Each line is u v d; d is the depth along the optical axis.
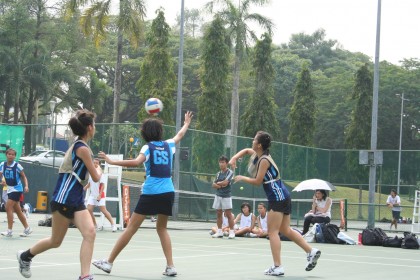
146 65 46.31
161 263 13.92
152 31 46.34
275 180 12.45
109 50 88.62
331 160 46.12
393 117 87.88
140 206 11.48
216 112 47.00
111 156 24.64
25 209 27.91
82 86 74.94
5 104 63.03
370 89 52.16
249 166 12.69
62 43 67.44
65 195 9.71
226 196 22.80
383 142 88.62
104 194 23.75
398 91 87.56
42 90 63.72
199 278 11.84
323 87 92.12
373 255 18.23
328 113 88.06
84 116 9.88
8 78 61.41
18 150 36.41
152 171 11.43
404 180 43.81
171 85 46.44
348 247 20.98
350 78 91.81
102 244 18.20
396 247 21.72
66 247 16.67
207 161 35.66
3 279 10.84
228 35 51.00
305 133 54.56
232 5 50.81
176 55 92.81
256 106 51.66
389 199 35.09
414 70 93.38
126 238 11.66
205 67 47.41
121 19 43.50
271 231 12.55
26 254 10.31
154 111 13.21
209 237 23.11
